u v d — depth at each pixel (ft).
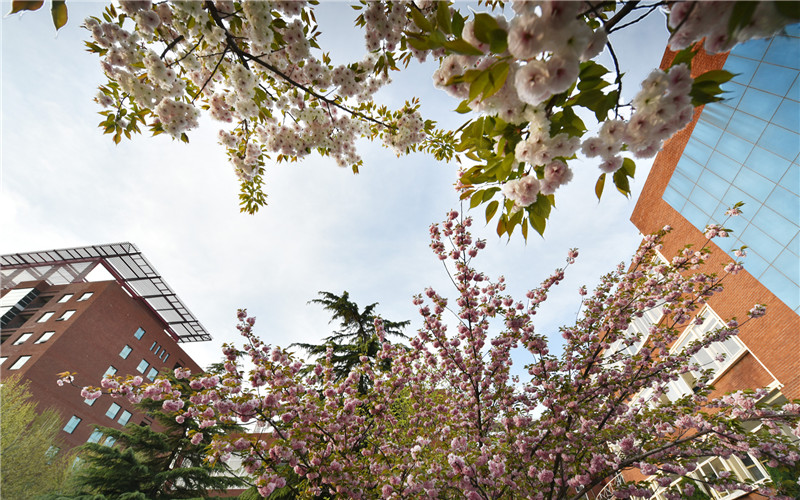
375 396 20.08
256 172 13.29
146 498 39.86
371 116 12.42
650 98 3.32
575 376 20.02
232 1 8.04
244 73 8.79
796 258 25.85
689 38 3.08
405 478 14.52
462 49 3.22
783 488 14.74
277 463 15.66
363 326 44.24
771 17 2.65
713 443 16.15
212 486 48.14
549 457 17.01
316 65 10.43
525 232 4.67
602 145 3.70
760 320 28.60
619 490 15.89
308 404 17.01
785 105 25.73
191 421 51.39
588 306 21.15
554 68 2.94
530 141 3.72
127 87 8.09
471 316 20.01
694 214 35.40
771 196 27.35
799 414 15.20
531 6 3.02
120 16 7.89
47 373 63.36
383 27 8.74
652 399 21.53
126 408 76.69
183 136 8.98
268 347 18.89
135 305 88.02
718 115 31.27
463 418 20.39
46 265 87.35
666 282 19.79
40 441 52.21
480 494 14.56
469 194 4.87
